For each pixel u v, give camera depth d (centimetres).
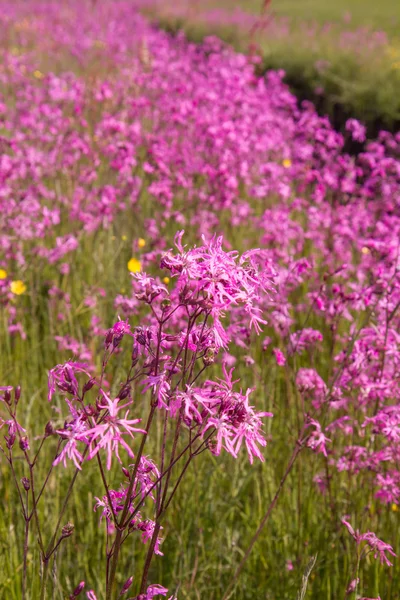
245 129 682
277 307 368
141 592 212
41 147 704
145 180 666
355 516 330
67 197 628
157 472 216
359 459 339
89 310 512
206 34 1784
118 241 560
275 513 355
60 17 1869
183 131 735
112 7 2170
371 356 334
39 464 359
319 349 438
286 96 835
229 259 197
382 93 994
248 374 429
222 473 379
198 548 334
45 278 566
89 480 353
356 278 532
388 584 312
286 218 534
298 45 1403
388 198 609
